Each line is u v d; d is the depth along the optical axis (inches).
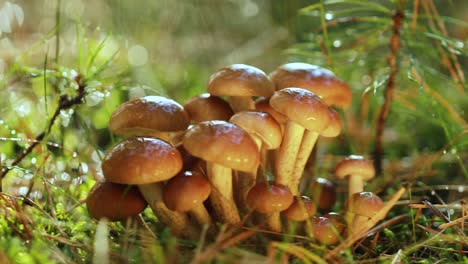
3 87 17.1
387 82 17.7
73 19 21.1
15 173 15.8
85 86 15.9
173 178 13.9
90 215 14.3
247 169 13.5
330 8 28.9
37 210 14.6
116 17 20.9
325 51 18.6
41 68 17.2
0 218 13.6
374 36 18.1
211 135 13.4
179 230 14.3
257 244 14.2
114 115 14.4
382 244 14.8
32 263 12.5
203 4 27.7
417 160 18.8
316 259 13.1
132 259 13.3
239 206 14.9
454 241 14.4
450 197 17.1
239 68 14.7
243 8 29.9
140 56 22.5
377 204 14.3
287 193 14.2
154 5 24.1
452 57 17.8
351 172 15.2
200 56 27.3
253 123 14.1
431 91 17.8
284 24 27.9
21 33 23.7
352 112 21.5
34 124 17.4
